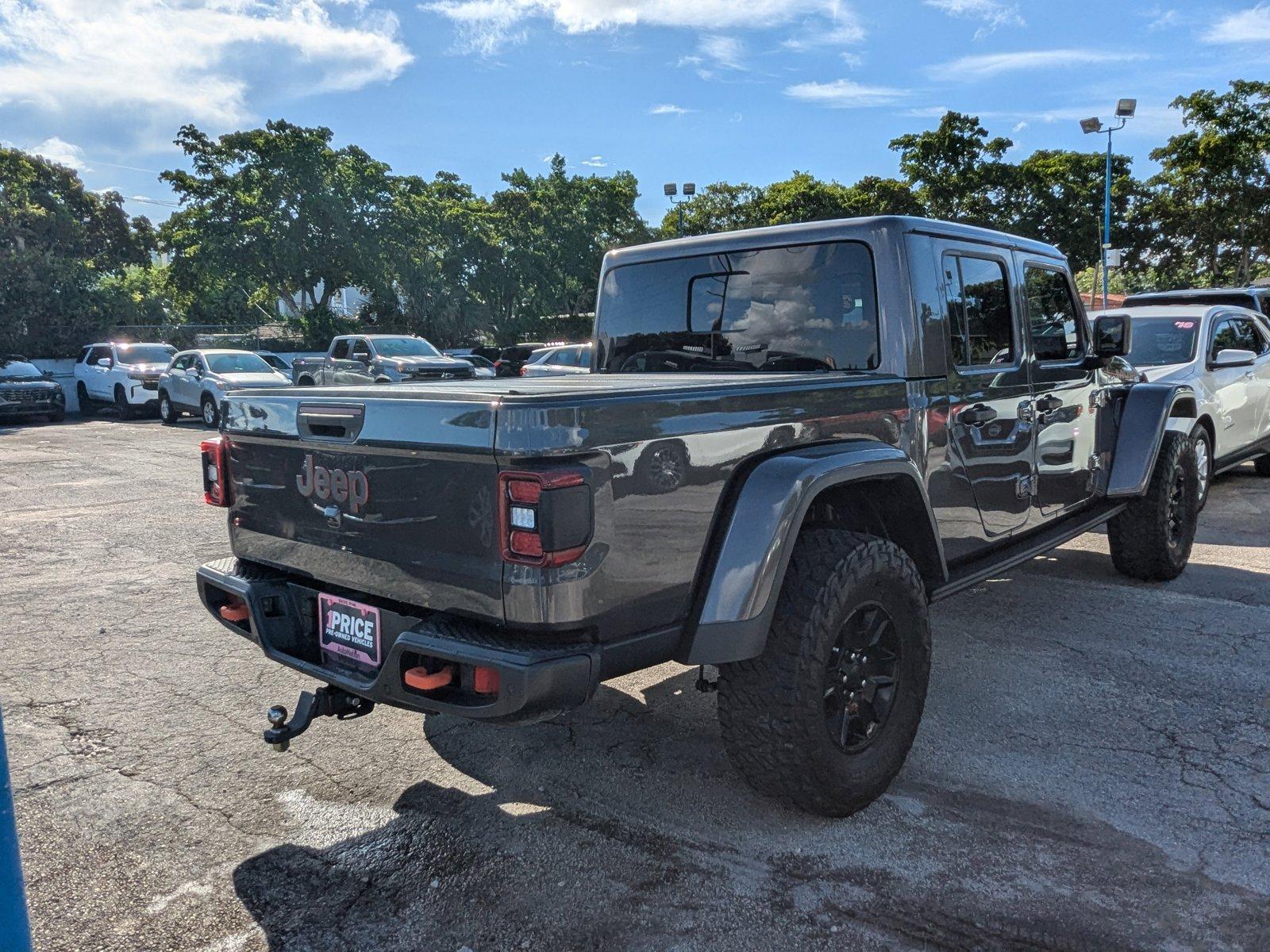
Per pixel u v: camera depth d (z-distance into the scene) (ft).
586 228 142.00
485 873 9.16
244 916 8.54
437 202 130.00
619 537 8.13
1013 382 13.39
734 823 9.98
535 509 7.63
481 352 107.96
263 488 10.52
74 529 26.94
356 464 9.11
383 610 9.12
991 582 19.10
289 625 10.45
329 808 10.52
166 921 8.48
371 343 65.41
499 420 7.67
